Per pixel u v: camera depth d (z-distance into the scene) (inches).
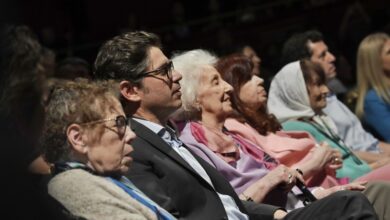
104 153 152.9
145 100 178.5
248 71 223.1
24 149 115.0
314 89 251.4
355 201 161.9
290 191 200.7
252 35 530.0
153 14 653.9
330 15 522.9
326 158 221.6
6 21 118.3
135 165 171.0
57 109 152.4
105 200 144.8
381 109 293.9
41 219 113.9
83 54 550.3
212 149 200.7
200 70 206.1
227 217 173.0
